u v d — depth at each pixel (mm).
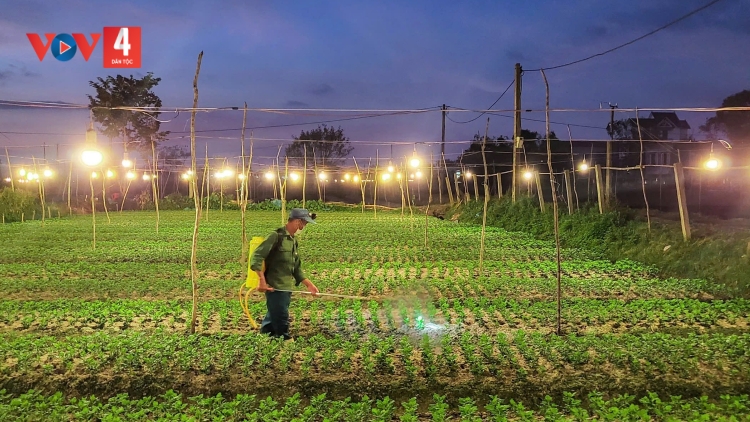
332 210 51625
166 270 18422
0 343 9555
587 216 24844
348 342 9664
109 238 28047
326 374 8570
